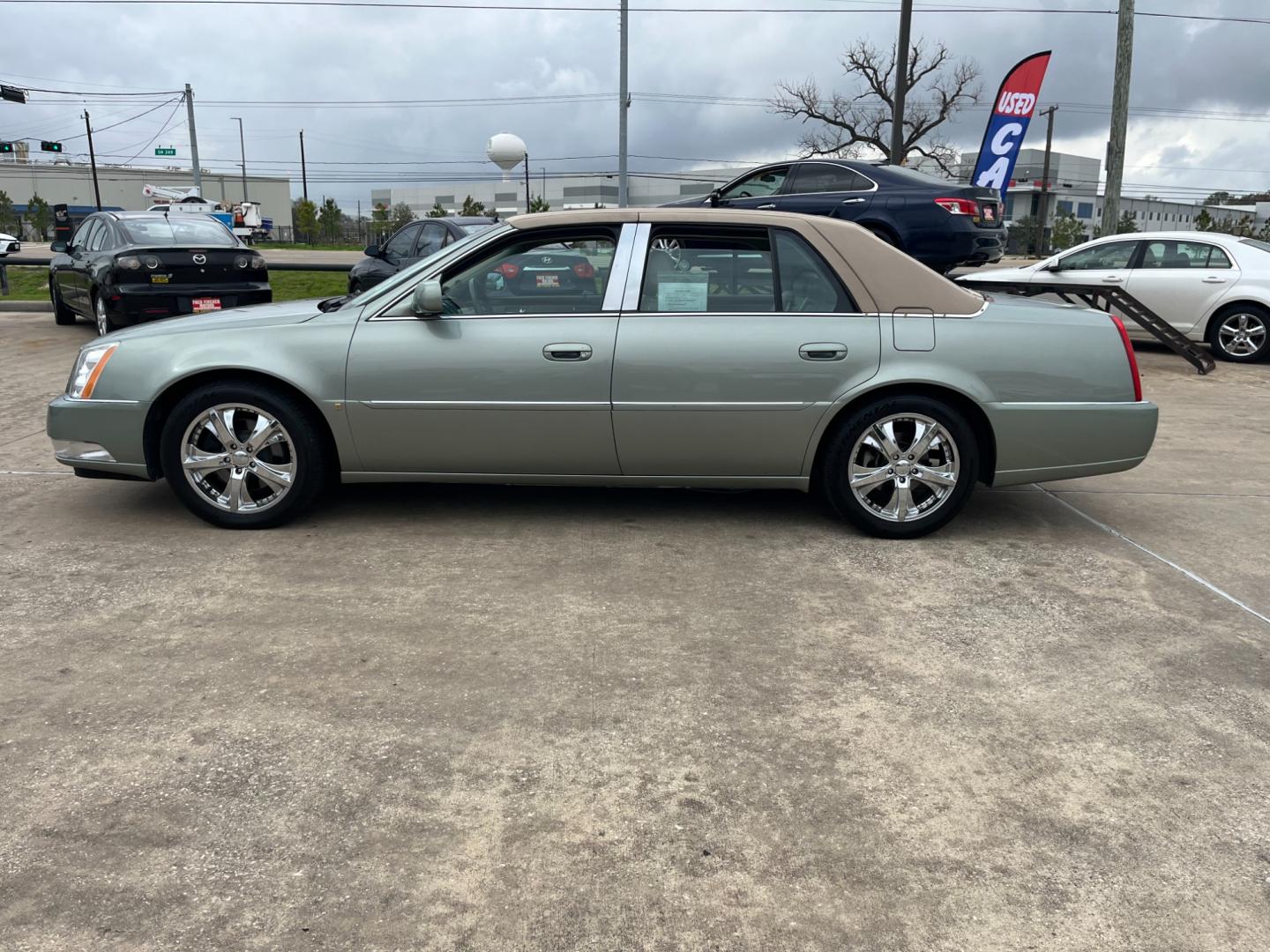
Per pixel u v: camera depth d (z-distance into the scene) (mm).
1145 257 11664
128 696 3150
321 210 68812
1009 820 2592
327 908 2229
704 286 4637
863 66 41625
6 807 2564
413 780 2725
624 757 2859
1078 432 4645
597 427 4629
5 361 10086
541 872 2361
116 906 2219
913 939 2166
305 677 3305
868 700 3219
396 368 4598
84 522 4918
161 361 4652
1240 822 2594
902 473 4691
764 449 4660
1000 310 4703
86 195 85750
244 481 4754
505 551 4562
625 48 24656
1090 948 2145
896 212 10789
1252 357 11008
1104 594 4145
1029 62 17734
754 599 4039
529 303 4668
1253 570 4457
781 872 2377
